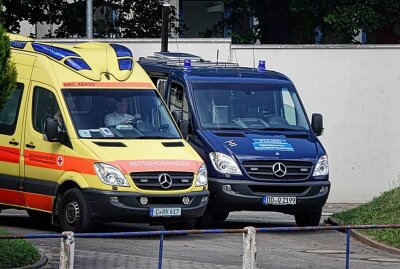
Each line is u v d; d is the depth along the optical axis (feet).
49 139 103.09
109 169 100.22
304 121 120.47
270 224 128.36
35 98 107.65
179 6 226.17
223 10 224.33
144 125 107.45
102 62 109.91
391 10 192.44
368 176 175.52
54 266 81.87
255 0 202.18
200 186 104.22
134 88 109.29
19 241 82.17
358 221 119.14
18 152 107.96
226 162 111.75
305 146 115.96
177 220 102.99
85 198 100.78
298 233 115.44
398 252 102.83
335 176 175.11
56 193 103.86
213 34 209.26
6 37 76.48
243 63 169.27
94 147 102.06
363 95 174.29
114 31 203.31
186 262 85.15
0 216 126.31
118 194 99.96
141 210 100.42
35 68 108.78
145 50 166.81
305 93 173.06
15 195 108.47
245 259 69.97
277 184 112.57
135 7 204.44
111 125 105.50
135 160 101.45
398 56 174.09
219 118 117.08
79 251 89.51
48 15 199.52
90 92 106.73
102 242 96.84
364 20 190.39
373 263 94.12
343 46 173.17
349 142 174.70
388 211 120.26
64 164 103.19
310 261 92.94
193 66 125.39
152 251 91.91
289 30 201.05
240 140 114.21
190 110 116.88
